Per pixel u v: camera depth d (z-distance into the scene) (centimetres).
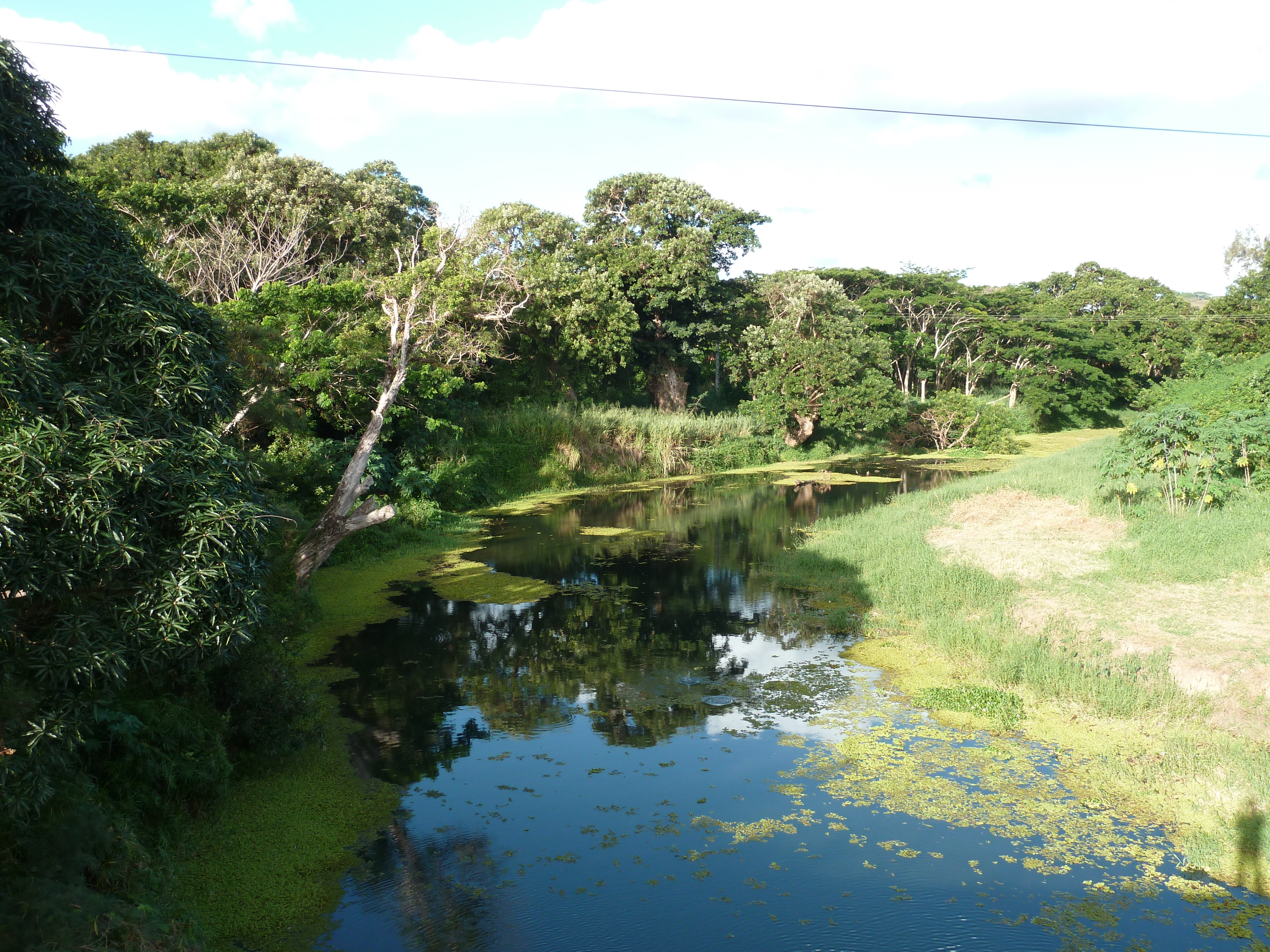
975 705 977
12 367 459
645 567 1780
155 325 551
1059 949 595
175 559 502
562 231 3641
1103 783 810
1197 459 1571
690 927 630
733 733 962
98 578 479
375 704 1064
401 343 1597
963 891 664
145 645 491
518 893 675
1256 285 4512
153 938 530
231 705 850
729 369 5059
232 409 663
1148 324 5862
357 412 2108
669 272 3856
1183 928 613
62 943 475
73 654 461
